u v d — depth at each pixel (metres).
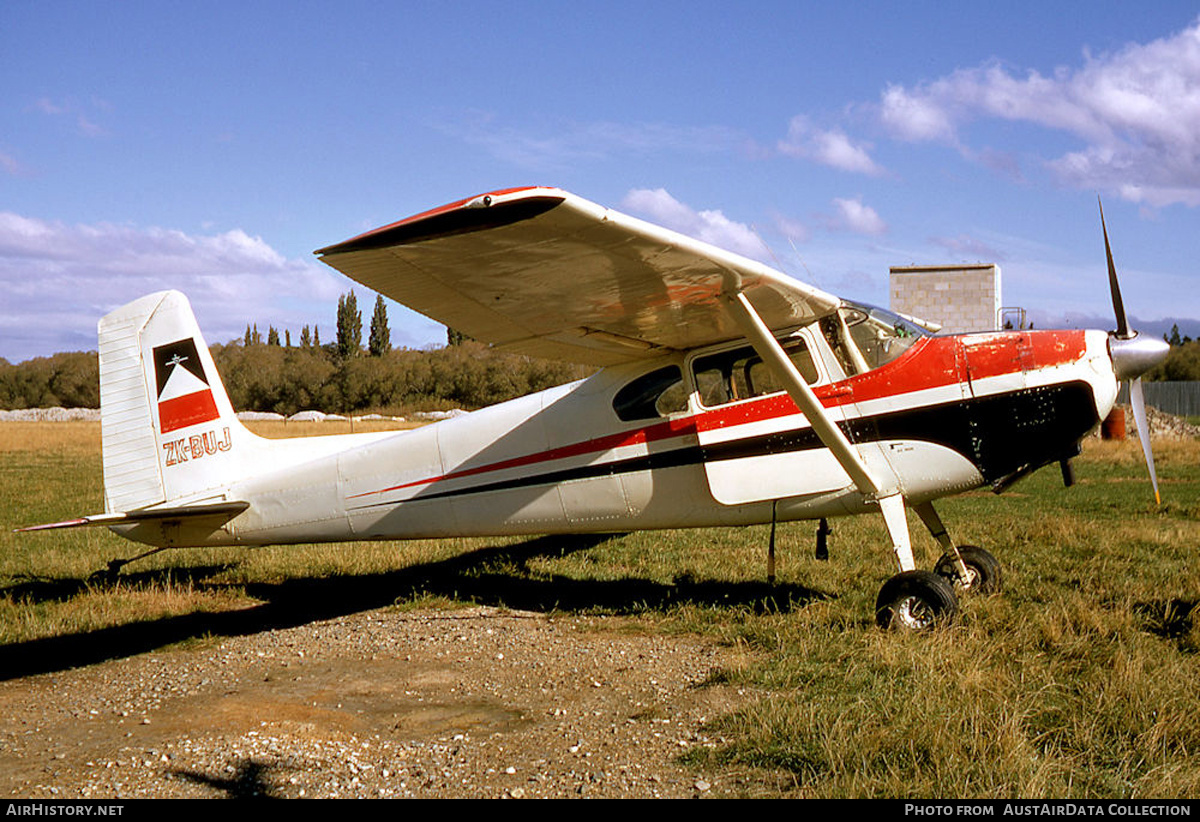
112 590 7.46
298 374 61.75
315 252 4.15
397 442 7.19
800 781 3.34
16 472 18.83
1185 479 15.11
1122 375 5.76
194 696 4.82
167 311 7.64
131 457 7.68
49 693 4.94
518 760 3.69
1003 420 5.67
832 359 5.98
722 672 4.66
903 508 5.75
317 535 7.43
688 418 6.29
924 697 3.96
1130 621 5.16
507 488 6.86
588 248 4.38
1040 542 8.53
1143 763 3.35
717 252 4.62
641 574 7.66
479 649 5.58
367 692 4.79
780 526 10.09
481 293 4.91
